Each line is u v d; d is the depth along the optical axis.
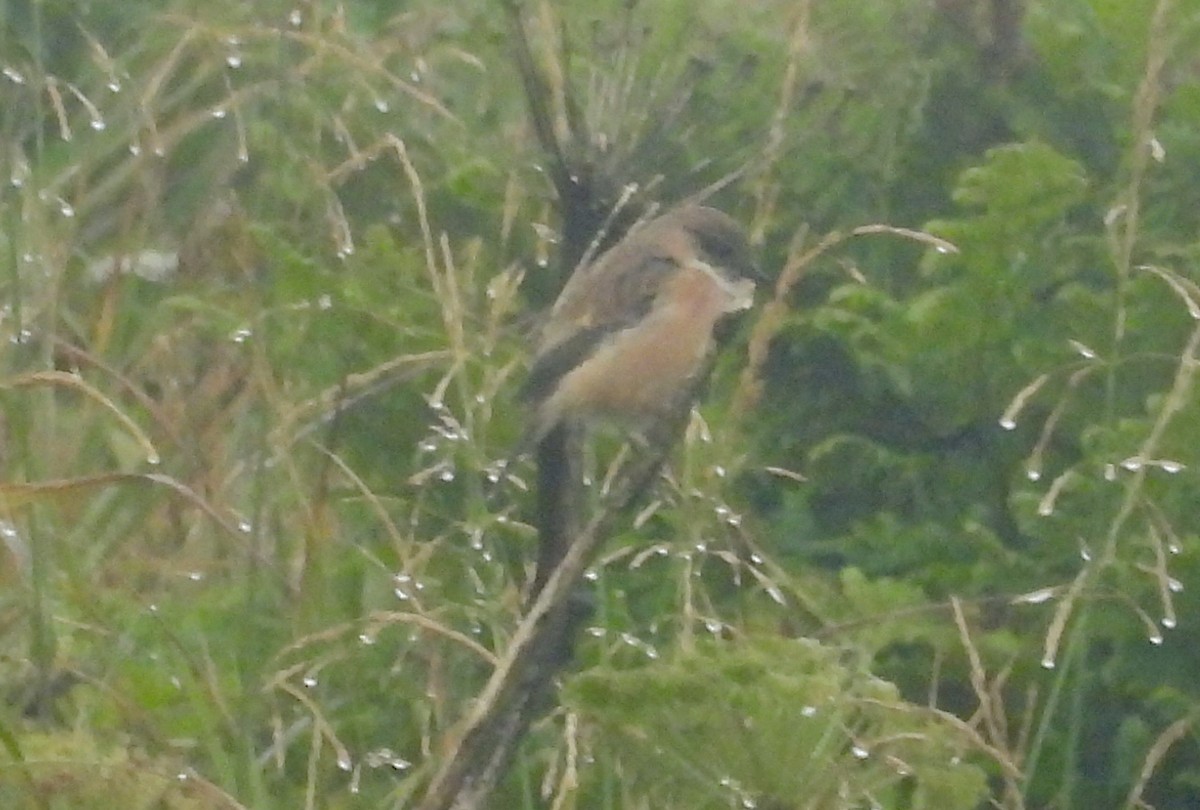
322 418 8.91
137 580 8.92
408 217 10.23
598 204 7.81
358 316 9.17
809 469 9.52
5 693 7.83
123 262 9.68
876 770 6.89
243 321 9.47
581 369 8.35
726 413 8.97
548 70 8.26
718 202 9.51
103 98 10.39
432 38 10.48
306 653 7.87
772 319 8.12
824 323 9.17
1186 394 7.87
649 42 8.40
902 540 9.03
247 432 9.20
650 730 6.52
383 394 9.16
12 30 11.15
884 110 9.93
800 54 9.61
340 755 7.07
